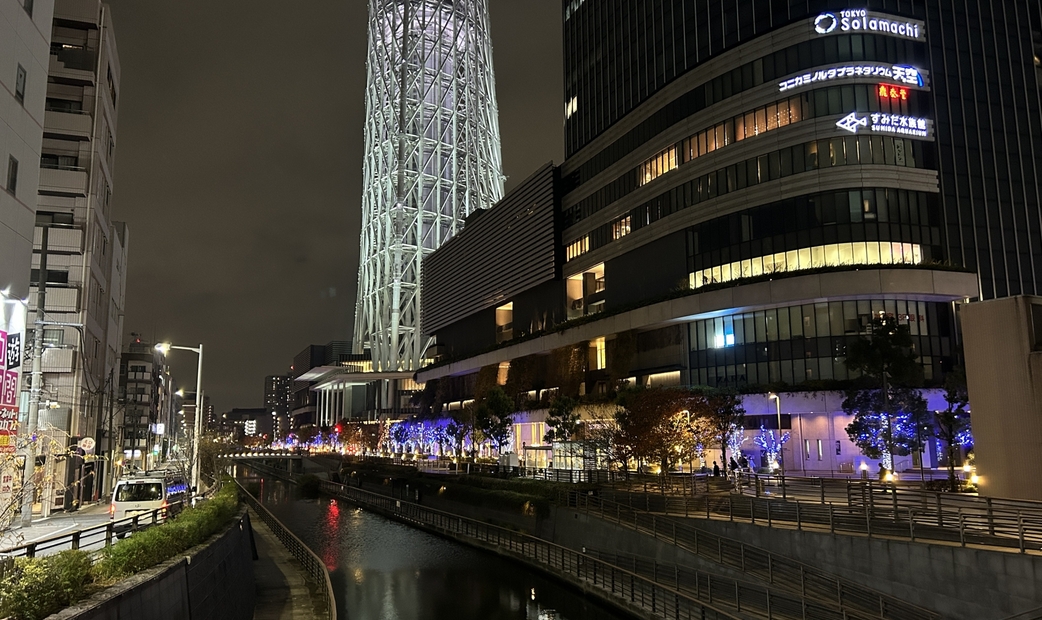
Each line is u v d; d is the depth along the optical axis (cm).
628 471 6072
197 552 2277
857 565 2788
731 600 3017
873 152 6588
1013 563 2308
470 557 5131
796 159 6762
